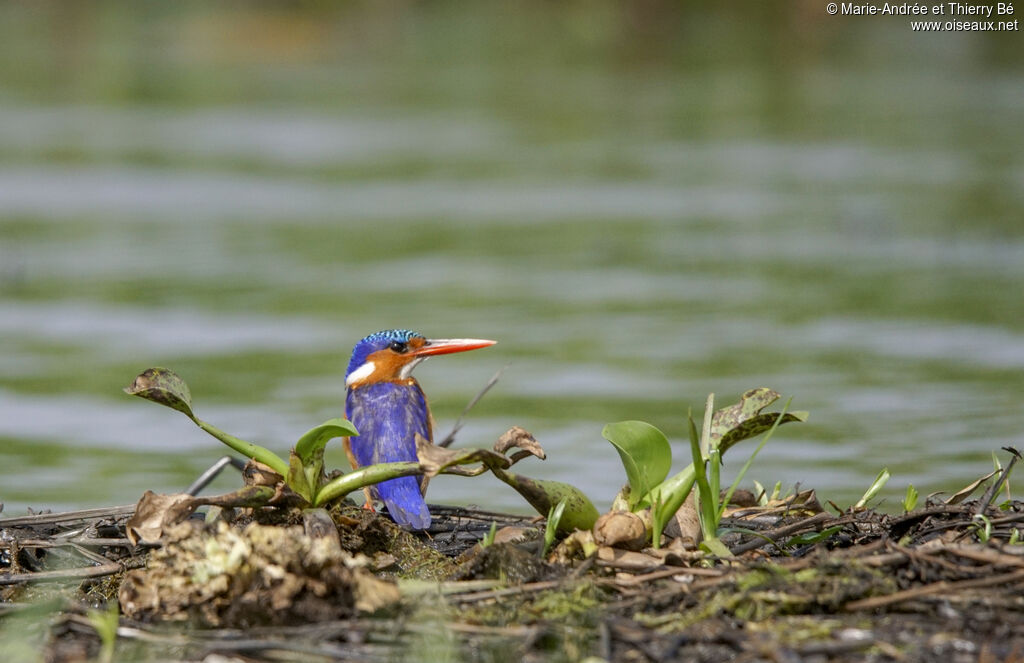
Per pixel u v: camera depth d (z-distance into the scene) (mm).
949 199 24016
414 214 23750
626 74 42750
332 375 13383
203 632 5277
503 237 21422
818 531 6406
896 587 5441
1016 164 27891
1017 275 18062
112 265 19188
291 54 47188
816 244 20453
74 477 9875
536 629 5156
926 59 44938
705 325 15383
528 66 44156
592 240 20984
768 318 15688
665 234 21422
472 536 6805
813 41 47500
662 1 50469
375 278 18406
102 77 42031
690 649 4996
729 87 39719
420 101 39000
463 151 31094
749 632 5098
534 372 13438
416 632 5184
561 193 25578
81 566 6375
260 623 5355
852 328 15117
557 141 32125
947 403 11906
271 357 14141
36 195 25266
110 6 52875
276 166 29188
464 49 47375
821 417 11461
